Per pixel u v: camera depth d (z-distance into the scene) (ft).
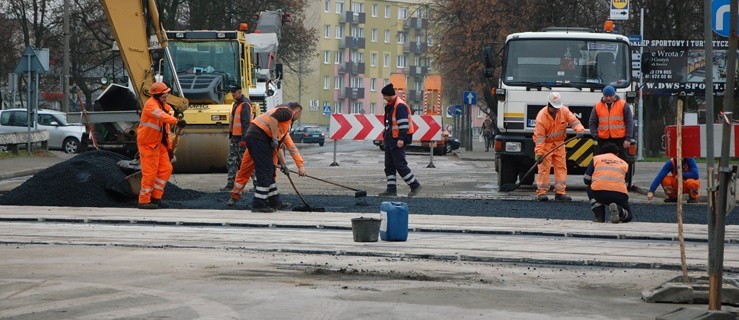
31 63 133.18
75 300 27.84
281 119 58.95
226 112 96.17
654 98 180.96
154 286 30.40
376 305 27.30
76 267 34.68
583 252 40.75
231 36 104.63
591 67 79.30
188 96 98.37
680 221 30.07
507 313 26.61
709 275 27.35
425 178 100.99
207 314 25.80
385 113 72.33
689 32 171.42
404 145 71.87
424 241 44.62
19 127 167.02
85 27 227.20
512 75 79.71
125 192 64.95
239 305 27.12
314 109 469.57
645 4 168.04
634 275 35.12
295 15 258.16
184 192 70.38
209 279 32.01
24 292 29.14
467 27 202.28
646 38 171.42
